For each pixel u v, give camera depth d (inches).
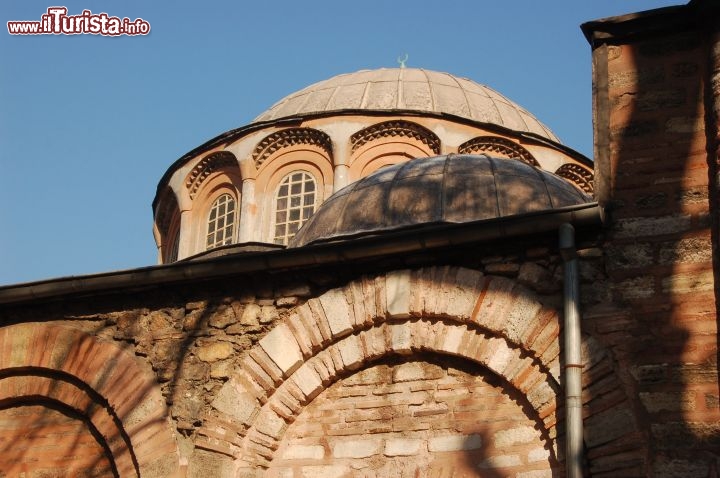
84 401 469.4
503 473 404.8
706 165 410.6
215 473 433.4
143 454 445.1
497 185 524.7
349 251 437.1
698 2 425.1
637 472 374.3
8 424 479.5
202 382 450.3
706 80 421.4
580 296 405.7
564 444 394.0
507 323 414.9
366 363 438.6
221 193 989.8
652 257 403.2
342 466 429.1
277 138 963.3
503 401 415.2
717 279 391.2
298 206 946.1
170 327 465.7
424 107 983.6
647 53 434.3
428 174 532.4
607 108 429.7
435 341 426.6
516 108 1045.8
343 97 994.7
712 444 371.6
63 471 466.6
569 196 538.3
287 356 442.9
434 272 432.5
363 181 547.2
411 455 421.1
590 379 391.9
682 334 388.5
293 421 442.0
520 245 423.8
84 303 483.5
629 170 418.6
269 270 451.2
